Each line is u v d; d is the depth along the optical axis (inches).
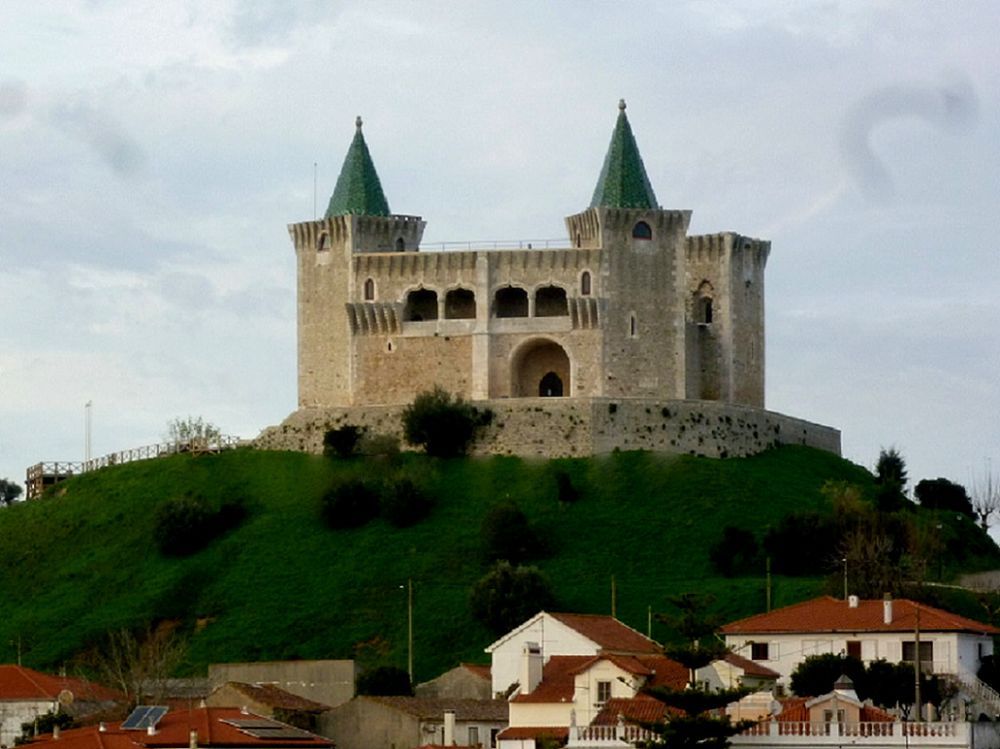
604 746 5418.3
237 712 6171.3
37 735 6427.2
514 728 5693.9
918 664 5713.6
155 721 5964.6
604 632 6628.9
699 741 5216.5
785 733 5344.5
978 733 5462.6
